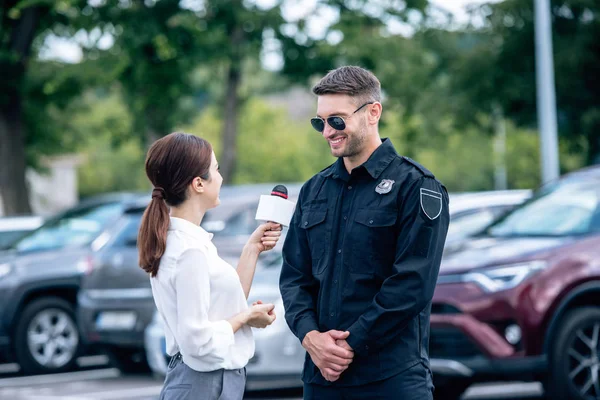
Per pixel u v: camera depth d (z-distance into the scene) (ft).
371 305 15.47
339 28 87.04
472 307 28.37
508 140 205.46
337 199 16.39
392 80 94.12
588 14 104.88
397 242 15.72
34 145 114.62
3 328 44.75
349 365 15.83
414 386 15.67
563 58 101.55
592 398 28.27
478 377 28.76
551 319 28.17
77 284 45.03
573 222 30.66
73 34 83.05
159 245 15.16
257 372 32.40
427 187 15.70
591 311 28.32
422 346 16.03
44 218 55.67
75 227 47.42
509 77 108.99
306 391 16.56
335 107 15.99
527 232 31.35
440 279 29.14
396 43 90.79
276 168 252.62
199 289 15.02
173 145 15.49
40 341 45.21
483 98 110.63
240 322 15.40
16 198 87.66
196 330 14.88
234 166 92.89
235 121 92.48
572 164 138.00
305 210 16.75
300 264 16.78
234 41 86.69
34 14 84.33
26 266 45.11
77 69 83.25
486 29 110.01
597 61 104.17
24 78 85.71
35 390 40.29
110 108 175.52
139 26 80.74
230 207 39.37
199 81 110.22
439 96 111.96
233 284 15.44
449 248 31.40
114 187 261.24
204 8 84.58
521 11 106.11
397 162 16.12
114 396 37.58
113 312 40.09
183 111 109.29
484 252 29.73
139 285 39.83
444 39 111.45
